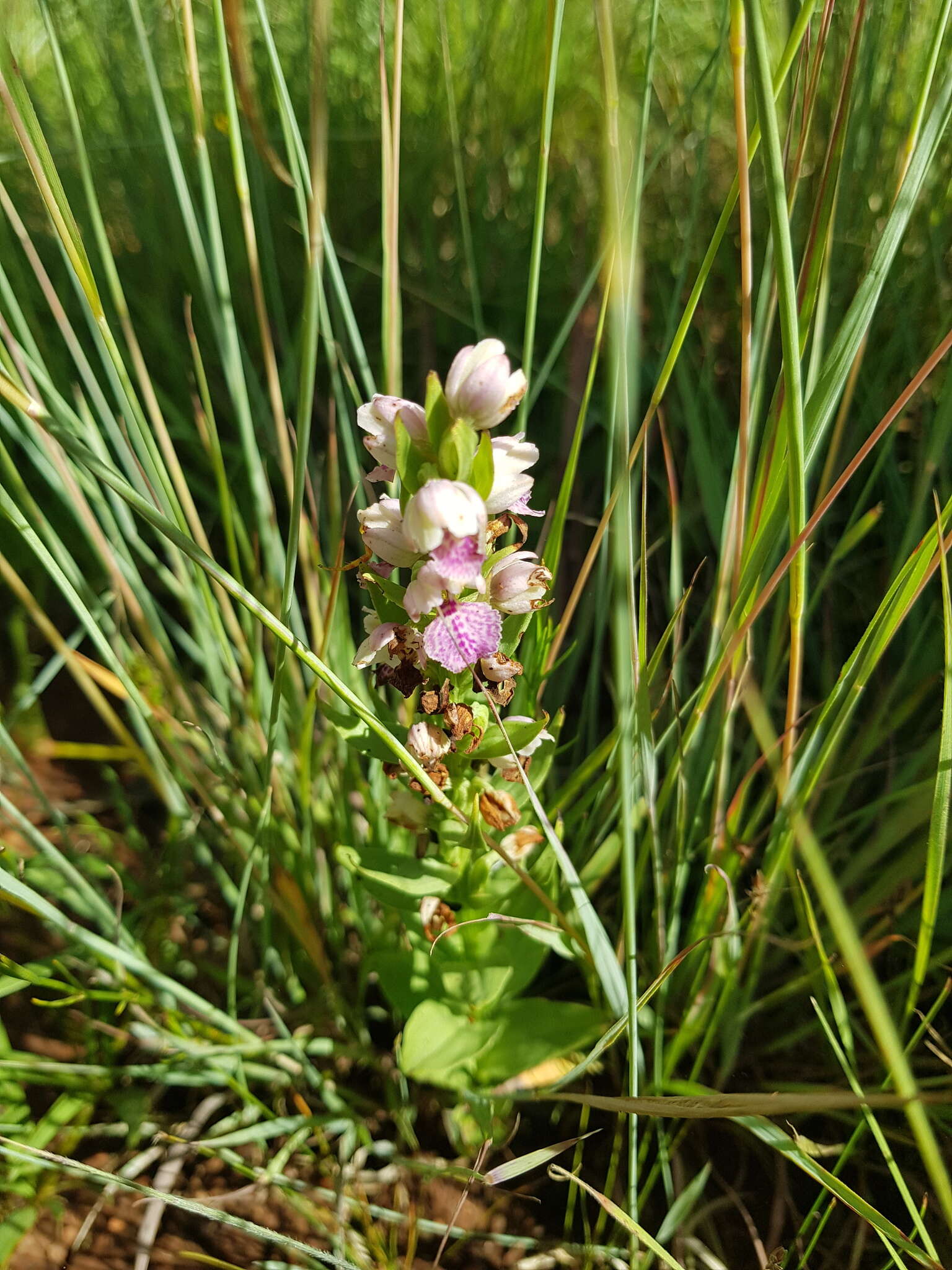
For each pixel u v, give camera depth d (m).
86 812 0.26
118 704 0.29
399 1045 0.20
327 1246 0.18
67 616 0.30
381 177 0.35
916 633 0.23
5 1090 0.19
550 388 0.31
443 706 0.15
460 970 0.18
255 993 0.21
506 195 0.38
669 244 0.33
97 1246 0.18
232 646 0.23
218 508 0.29
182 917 0.23
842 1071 0.19
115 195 0.37
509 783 0.18
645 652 0.16
